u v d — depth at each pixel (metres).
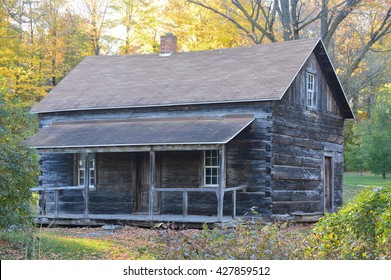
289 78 24.03
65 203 26.62
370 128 53.59
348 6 33.28
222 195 21.70
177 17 38.75
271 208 23.06
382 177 60.03
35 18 44.12
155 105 25.06
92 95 27.12
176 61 28.52
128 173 25.66
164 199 25.05
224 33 38.38
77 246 16.66
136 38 45.44
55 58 44.97
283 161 23.98
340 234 11.59
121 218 23.30
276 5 37.03
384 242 10.50
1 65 41.84
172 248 10.90
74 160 26.59
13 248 15.73
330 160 28.11
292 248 11.03
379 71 44.81
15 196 15.87
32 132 27.58
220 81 25.38
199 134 22.48
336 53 45.91
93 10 47.59
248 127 23.64
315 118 26.62
